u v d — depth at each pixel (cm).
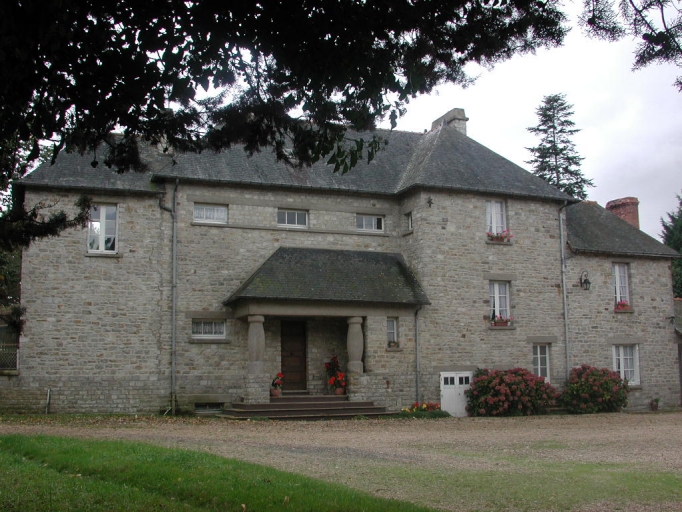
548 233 2498
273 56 843
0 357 1984
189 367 2114
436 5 779
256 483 880
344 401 2133
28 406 1967
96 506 774
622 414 2333
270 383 2166
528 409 2283
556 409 2383
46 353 1994
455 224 2352
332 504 780
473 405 2256
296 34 797
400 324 2245
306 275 2170
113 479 926
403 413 2153
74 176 2066
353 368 2153
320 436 1541
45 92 809
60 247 2034
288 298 2069
